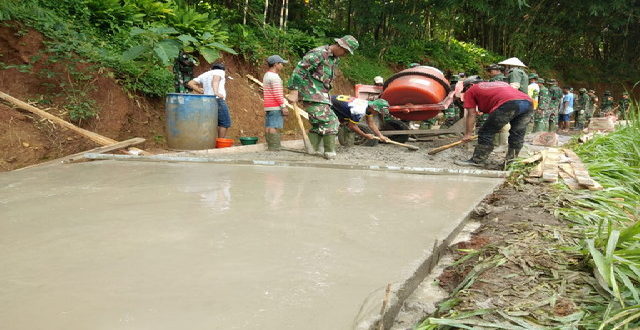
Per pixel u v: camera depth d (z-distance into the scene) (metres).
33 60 7.24
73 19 8.43
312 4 16.84
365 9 15.92
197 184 4.36
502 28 22.77
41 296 1.91
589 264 2.23
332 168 5.76
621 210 3.76
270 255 2.43
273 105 7.33
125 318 1.74
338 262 2.35
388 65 16.80
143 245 2.55
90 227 2.88
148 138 8.20
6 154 5.98
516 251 2.49
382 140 7.57
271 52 12.27
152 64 8.70
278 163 5.89
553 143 8.59
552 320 1.77
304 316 1.77
